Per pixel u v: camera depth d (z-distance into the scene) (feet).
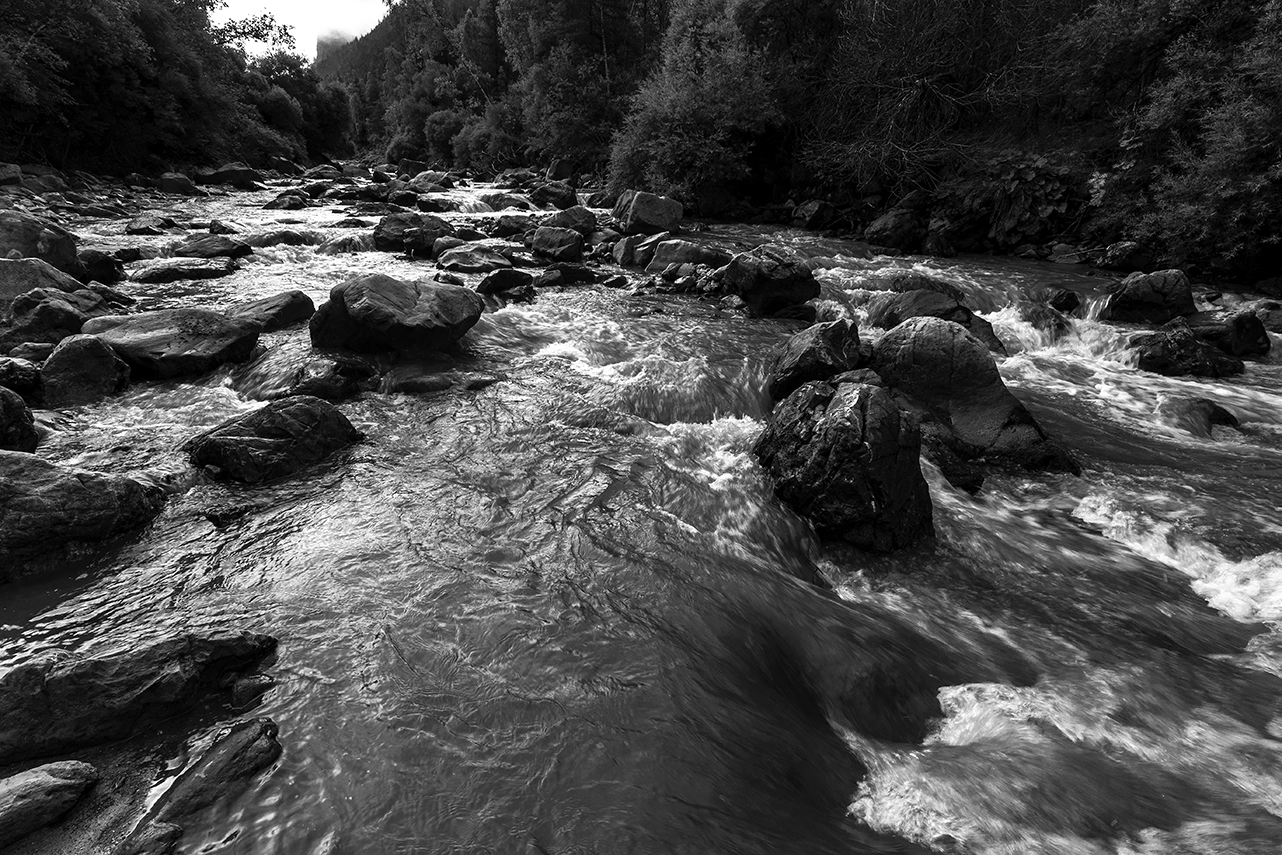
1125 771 13.48
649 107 86.79
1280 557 21.15
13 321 29.45
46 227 37.93
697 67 89.35
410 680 13.04
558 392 28.60
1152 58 60.59
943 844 11.45
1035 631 18.04
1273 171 45.06
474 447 23.62
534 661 13.76
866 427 20.98
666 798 11.06
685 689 13.44
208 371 28.81
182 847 9.68
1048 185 61.57
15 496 16.17
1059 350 42.34
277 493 20.02
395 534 18.06
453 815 10.42
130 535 17.65
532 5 134.82
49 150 89.56
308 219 71.15
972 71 74.59
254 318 32.42
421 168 149.69
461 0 243.40
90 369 26.21
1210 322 41.39
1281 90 46.34
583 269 48.37
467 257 49.52
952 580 20.10
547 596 15.85
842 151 77.56
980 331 40.34
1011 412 27.04
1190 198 50.44
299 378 27.07
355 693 12.65
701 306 43.19
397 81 272.10
